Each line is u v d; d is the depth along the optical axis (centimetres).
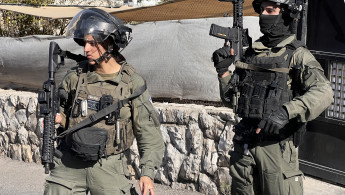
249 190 347
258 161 336
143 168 333
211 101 597
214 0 571
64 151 334
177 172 578
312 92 308
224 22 578
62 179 333
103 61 331
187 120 567
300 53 326
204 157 556
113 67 334
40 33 988
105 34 325
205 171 556
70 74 342
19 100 717
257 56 340
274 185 333
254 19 567
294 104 307
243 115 333
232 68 562
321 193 514
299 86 326
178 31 609
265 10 335
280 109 308
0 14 964
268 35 336
